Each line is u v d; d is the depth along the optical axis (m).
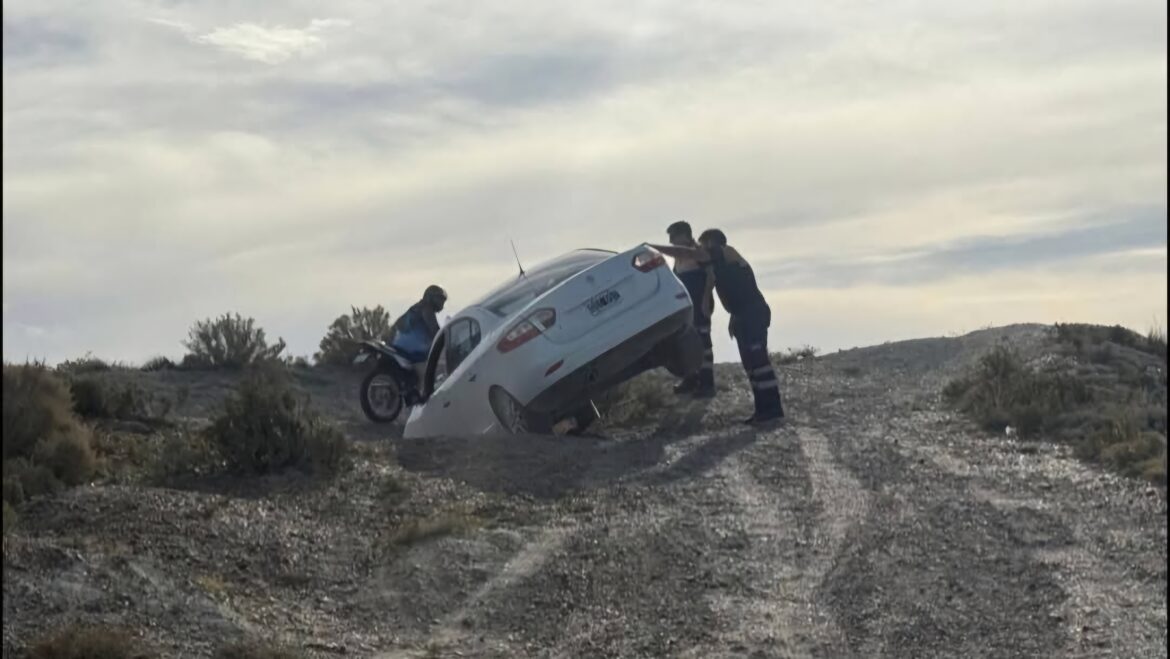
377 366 18.64
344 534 10.23
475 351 14.98
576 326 14.55
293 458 12.32
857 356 20.61
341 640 8.08
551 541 10.09
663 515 10.77
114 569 8.77
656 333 14.73
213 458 12.21
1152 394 15.42
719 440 14.21
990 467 12.22
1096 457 12.37
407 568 9.38
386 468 12.63
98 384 15.32
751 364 15.72
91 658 7.27
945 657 7.56
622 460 13.10
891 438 13.99
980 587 8.70
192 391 19.41
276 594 8.87
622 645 7.95
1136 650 7.47
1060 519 10.20
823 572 9.19
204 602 8.41
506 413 14.77
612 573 9.27
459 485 11.98
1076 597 8.40
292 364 22.55
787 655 7.70
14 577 8.33
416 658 7.79
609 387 14.95
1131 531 9.77
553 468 12.73
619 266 14.79
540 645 8.03
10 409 11.83
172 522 10.07
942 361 19.38
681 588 8.95
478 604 8.74
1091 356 17.83
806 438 14.22
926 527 10.13
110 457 12.93
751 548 9.80
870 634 7.99
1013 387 15.16
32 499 10.63
